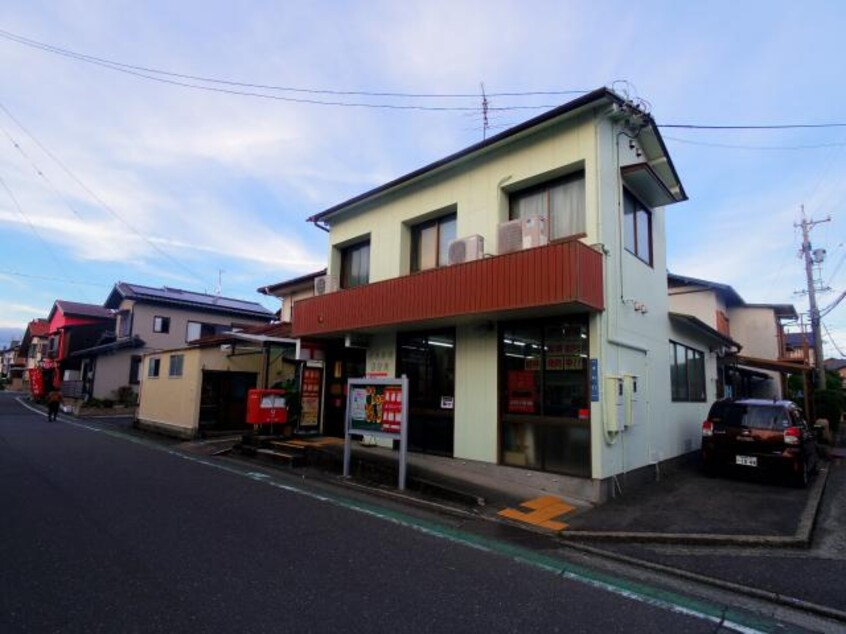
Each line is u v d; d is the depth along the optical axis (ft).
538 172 29.60
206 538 17.21
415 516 21.70
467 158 32.86
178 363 52.70
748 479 30.83
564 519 21.63
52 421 63.26
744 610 13.51
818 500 25.14
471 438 30.50
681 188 38.37
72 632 10.64
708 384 44.86
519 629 11.70
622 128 30.22
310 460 33.40
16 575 13.56
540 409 27.63
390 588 13.69
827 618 13.20
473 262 27.76
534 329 28.53
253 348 50.96
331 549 16.69
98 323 107.55
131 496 22.90
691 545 18.84
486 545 18.04
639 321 31.01
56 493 23.00
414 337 35.78
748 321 73.51
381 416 27.68
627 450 27.94
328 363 43.45
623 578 15.53
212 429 49.80
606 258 26.99
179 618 11.43
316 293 42.37
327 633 11.03
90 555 15.21
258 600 12.55
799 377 83.82
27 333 164.55
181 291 106.52
